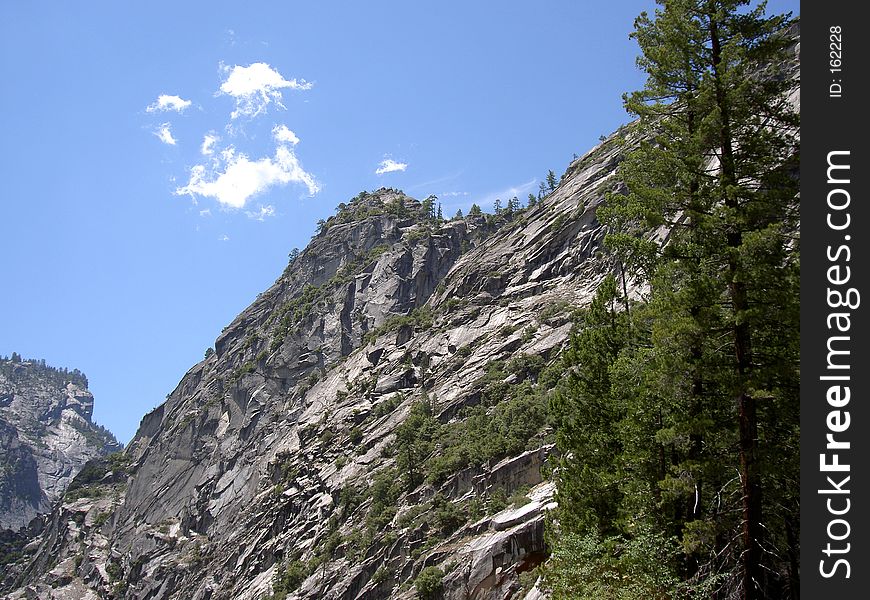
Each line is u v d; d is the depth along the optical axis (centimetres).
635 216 3052
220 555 13588
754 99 2702
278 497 13138
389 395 13488
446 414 10731
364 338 17375
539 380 9788
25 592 17538
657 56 2988
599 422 3494
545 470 3928
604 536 3216
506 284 13712
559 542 3228
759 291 2419
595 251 12269
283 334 19375
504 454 8300
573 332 3791
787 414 2458
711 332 2495
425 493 9000
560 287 12338
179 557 15212
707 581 2430
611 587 2653
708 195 2659
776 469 2303
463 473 8600
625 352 3241
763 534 2406
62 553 18988
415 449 9994
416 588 6762
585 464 3475
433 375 12725
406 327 15275
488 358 11506
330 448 13112
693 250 2728
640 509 3000
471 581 6169
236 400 18512
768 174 2597
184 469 18125
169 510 17412
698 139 2717
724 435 2616
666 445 2947
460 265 16212
